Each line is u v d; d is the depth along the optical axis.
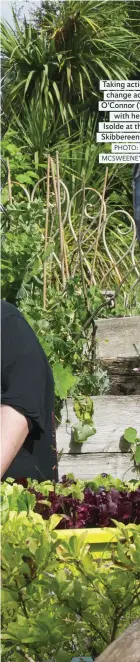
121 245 6.04
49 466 2.82
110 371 4.07
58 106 7.83
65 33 7.89
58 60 7.71
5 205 4.22
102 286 5.03
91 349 3.99
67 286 4.04
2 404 2.69
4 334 2.73
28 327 2.80
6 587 2.10
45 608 2.15
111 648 1.97
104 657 1.96
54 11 7.83
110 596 2.11
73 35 7.90
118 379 4.08
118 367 4.06
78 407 3.78
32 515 2.26
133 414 3.83
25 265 3.83
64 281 4.16
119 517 2.49
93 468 3.79
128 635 1.97
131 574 2.11
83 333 3.92
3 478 2.77
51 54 7.70
